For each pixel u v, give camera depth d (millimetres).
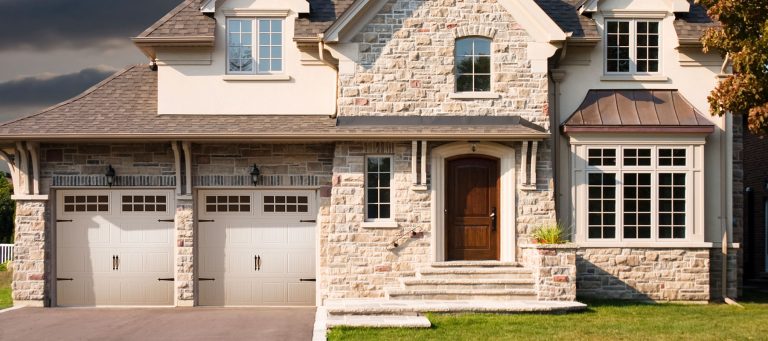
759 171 26438
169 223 18578
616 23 19438
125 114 18875
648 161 18734
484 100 18453
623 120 18656
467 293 16688
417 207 18109
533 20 18453
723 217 19156
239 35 19281
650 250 18641
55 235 18547
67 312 17000
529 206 18250
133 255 18562
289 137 17625
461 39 18609
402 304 15633
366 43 18406
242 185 18484
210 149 18500
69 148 18469
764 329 13953
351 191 18016
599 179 18719
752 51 14305
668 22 19406
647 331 13680
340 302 16219
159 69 19094
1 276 24016
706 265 18656
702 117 18844
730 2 14586
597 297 18594
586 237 18672
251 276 18656
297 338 13469
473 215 18531
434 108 18391
